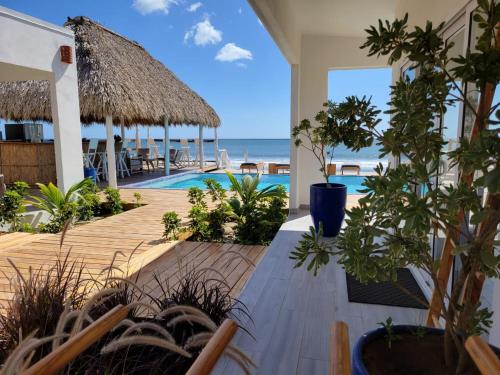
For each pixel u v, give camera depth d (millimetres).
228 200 5430
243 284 3145
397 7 4559
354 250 1193
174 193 8430
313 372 1946
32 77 6004
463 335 1216
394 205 1096
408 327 1422
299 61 6039
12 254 3869
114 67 9391
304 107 6344
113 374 1373
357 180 11680
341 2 4586
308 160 6496
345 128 1990
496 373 693
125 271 3318
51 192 5648
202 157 14758
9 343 1483
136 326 1065
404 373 1212
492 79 1089
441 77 1304
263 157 31375
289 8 4680
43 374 673
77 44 9289
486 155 902
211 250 4137
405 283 3100
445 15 2684
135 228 5160
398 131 1332
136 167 13172
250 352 2123
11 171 9180
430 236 2838
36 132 9898
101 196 7680
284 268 3494
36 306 1604
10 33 4934
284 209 5934
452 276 2418
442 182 2557
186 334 1827
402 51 1373
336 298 2836
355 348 1296
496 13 1061
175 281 3152
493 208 1071
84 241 4445
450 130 2668
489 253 1054
